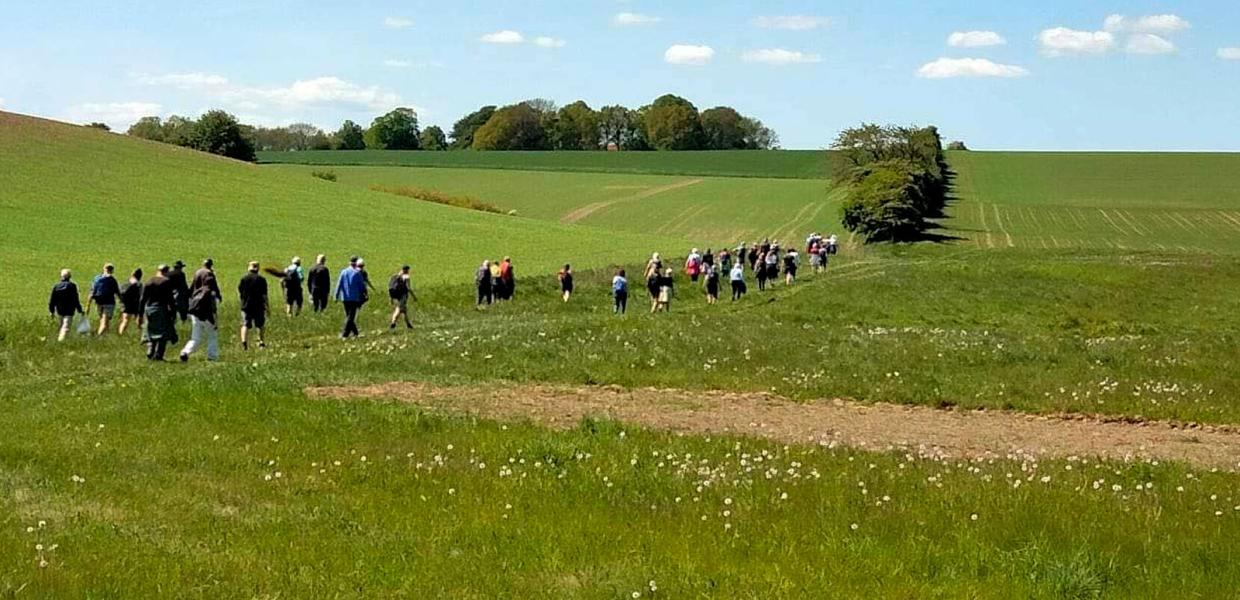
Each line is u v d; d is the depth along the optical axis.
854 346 28.58
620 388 22.52
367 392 20.58
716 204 127.94
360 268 33.31
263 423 17.12
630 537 10.65
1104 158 172.12
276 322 36.62
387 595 8.77
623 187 142.12
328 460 14.55
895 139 137.12
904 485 13.08
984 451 16.61
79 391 21.03
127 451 14.91
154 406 18.41
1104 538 10.79
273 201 87.62
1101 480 13.50
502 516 11.47
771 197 132.50
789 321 39.69
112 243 63.31
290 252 67.06
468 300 49.09
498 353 26.20
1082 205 130.62
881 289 56.12
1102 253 89.69
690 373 23.73
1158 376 24.92
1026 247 100.19
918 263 76.00
